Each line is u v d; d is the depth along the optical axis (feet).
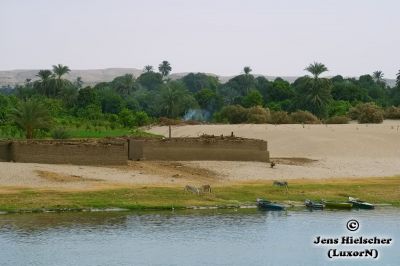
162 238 226.38
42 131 472.03
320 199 303.89
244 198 299.79
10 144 336.70
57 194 281.54
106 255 204.23
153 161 367.86
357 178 372.58
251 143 393.29
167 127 653.30
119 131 604.90
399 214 279.49
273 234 236.02
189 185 306.76
